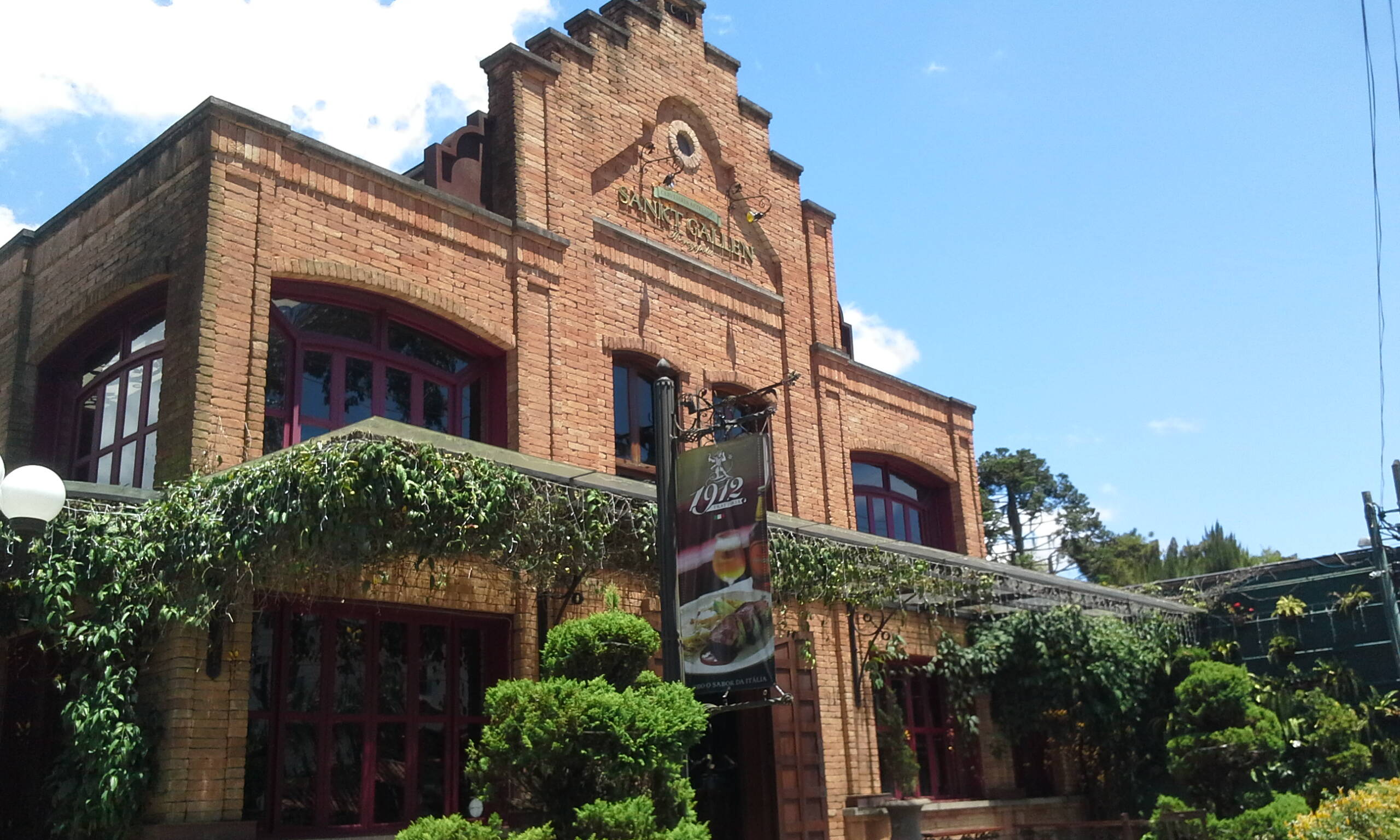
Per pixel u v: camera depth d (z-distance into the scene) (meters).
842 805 15.84
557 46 15.31
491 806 11.55
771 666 8.63
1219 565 36.84
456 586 12.01
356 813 11.05
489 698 8.58
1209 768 17.23
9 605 9.99
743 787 15.42
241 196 11.55
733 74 18.36
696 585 9.10
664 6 17.31
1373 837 13.44
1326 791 17.17
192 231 11.36
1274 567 21.55
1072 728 18.86
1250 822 15.66
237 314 11.23
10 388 13.66
